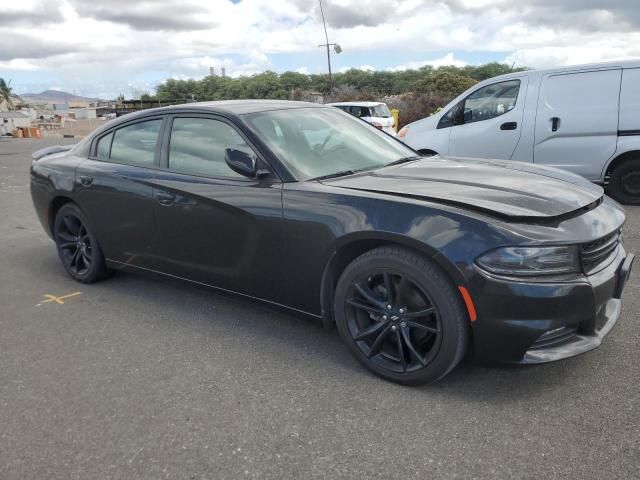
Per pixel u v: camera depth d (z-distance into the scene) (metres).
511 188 2.86
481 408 2.58
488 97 7.43
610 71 6.62
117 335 3.59
